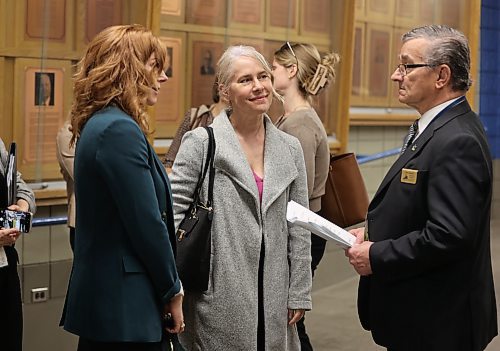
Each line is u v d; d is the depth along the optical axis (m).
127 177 2.25
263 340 2.84
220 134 2.82
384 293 2.63
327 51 5.93
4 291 3.13
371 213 2.67
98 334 2.31
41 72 4.02
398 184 2.58
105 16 4.26
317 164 3.63
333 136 6.02
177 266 2.70
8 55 3.86
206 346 2.78
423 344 2.56
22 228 3.04
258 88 2.82
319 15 5.82
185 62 4.74
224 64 2.87
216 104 4.07
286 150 2.94
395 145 6.98
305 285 2.93
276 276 2.85
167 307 2.42
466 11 7.57
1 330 3.14
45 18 4.00
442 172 2.45
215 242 2.76
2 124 3.88
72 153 3.82
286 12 5.52
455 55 2.54
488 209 2.54
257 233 2.79
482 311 2.58
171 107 4.67
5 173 3.08
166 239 2.31
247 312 2.76
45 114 4.06
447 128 2.50
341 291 6.02
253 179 2.81
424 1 7.01
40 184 4.06
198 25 4.80
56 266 4.14
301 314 2.95
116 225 2.31
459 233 2.39
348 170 3.79
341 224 3.80
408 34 2.64
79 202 2.34
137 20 4.36
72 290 2.39
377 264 2.53
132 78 2.34
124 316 2.30
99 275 2.32
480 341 2.58
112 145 2.26
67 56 4.12
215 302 2.76
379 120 6.59
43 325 4.09
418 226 2.54
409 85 2.59
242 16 5.12
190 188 2.78
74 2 4.12
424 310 2.54
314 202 3.65
